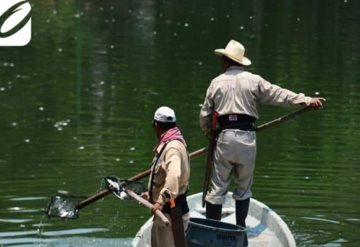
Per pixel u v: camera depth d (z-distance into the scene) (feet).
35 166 72.02
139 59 127.03
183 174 43.32
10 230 56.34
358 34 151.53
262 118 90.07
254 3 192.85
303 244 54.44
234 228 48.06
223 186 51.42
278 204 62.54
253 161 51.06
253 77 50.80
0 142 80.43
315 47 137.80
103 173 69.87
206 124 52.08
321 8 183.52
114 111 93.71
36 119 90.22
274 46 138.31
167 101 97.81
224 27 159.53
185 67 119.85
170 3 195.31
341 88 106.01
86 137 82.38
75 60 126.31
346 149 78.07
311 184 67.15
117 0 200.34
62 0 198.70
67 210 47.67
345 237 55.88
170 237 43.70
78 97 101.04
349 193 65.00
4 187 66.03
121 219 59.21
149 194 44.16
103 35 151.12
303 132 84.48
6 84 109.09
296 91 104.27
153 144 79.82
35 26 160.97
